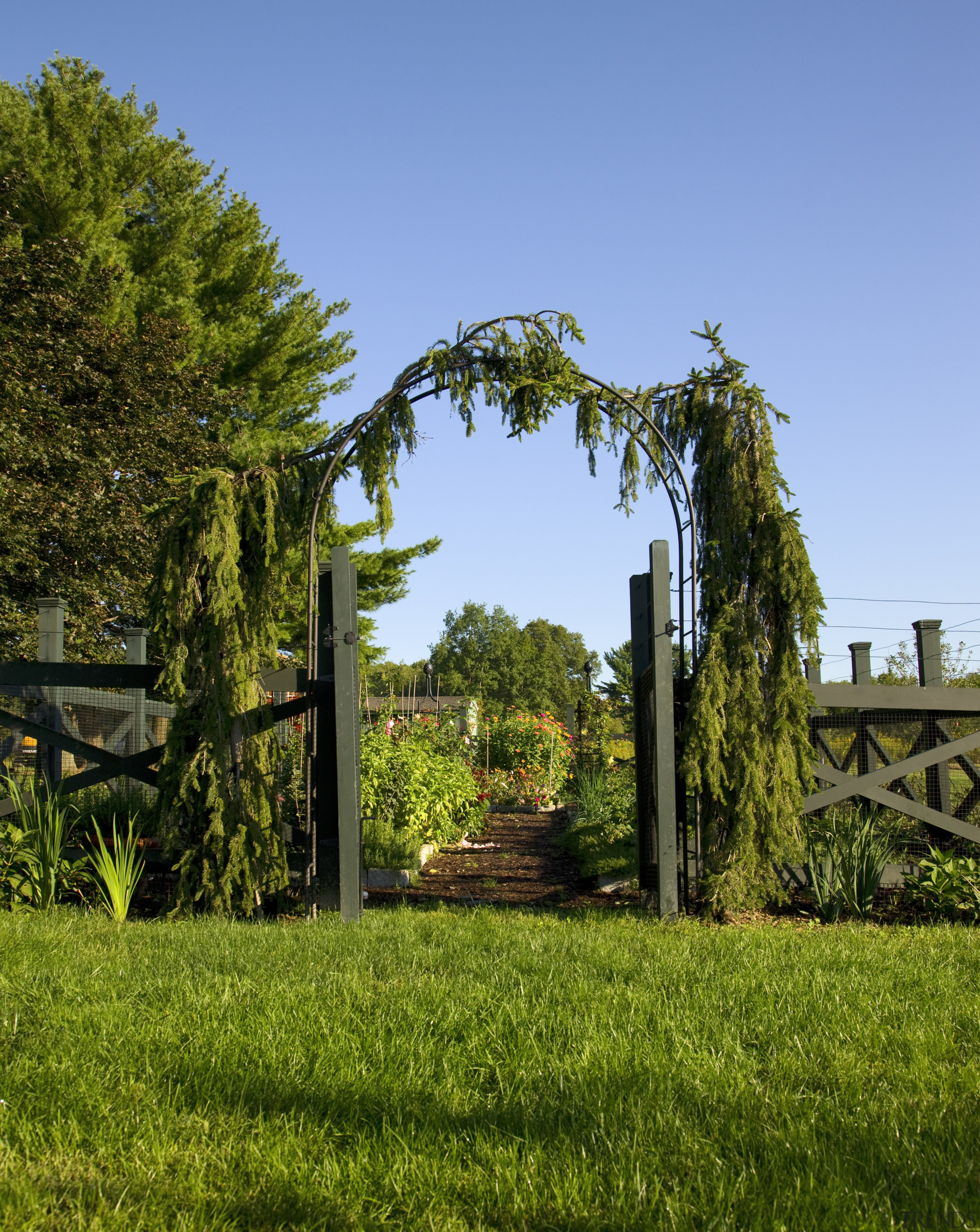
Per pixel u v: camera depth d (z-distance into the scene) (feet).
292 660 25.13
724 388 19.63
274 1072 9.56
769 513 18.70
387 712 36.63
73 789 21.02
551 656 232.12
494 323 19.39
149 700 26.81
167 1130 8.41
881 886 21.15
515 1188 7.47
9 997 11.99
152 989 12.42
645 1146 8.09
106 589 50.78
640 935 16.38
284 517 20.52
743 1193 7.32
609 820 31.60
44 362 49.62
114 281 57.21
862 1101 8.96
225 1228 6.95
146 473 55.06
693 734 18.28
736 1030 10.84
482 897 22.39
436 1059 10.09
